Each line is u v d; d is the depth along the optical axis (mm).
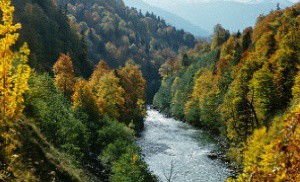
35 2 154375
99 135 53188
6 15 11906
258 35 121000
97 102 68688
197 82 107062
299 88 53781
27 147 25516
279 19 118562
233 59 110688
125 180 37750
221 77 92688
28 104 38406
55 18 157250
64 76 76625
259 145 32875
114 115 72375
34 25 131750
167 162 58469
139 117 91500
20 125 28141
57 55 130750
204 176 51688
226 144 72562
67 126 44531
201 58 157000
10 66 11812
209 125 90188
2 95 11773
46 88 53156
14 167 20719
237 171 53438
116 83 78938
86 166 44438
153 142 73688
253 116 65625
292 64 68688
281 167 7754
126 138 55969
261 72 64188
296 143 7645
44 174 24469
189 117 100375
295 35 74500
